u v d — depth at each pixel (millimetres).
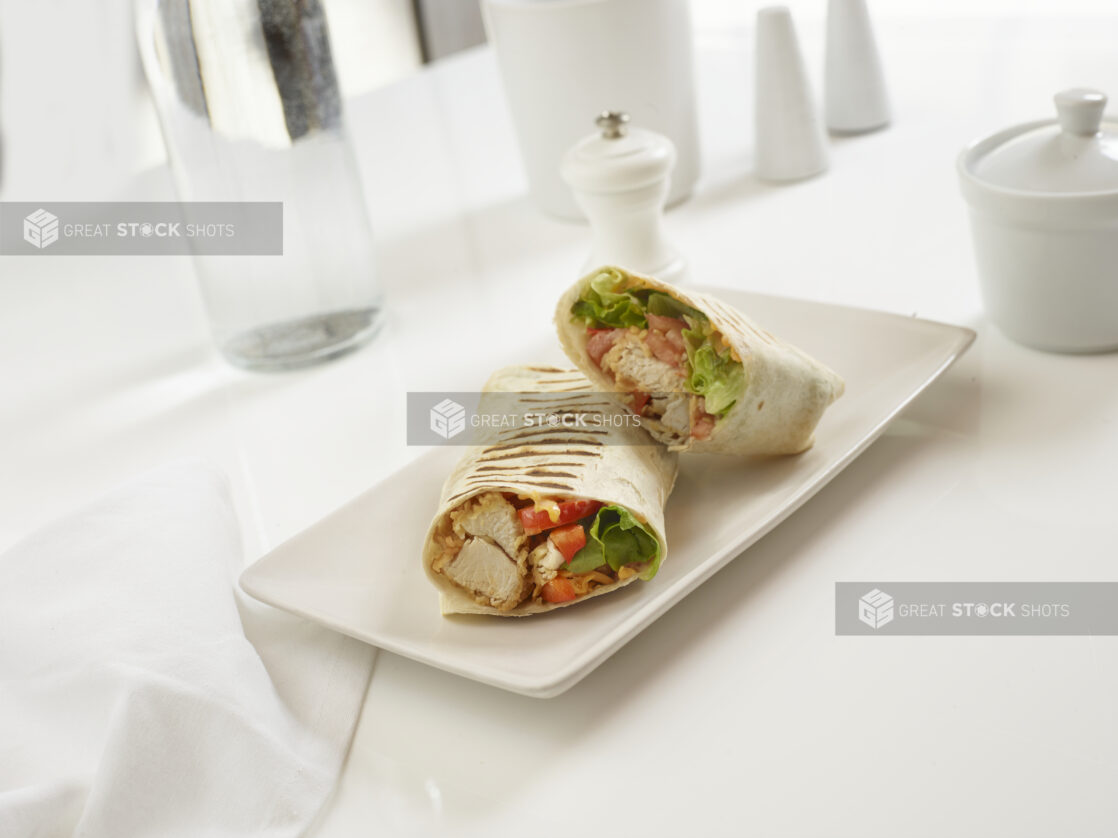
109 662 813
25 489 1275
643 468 987
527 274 1606
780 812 717
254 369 1467
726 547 899
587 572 914
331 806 781
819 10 2508
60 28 2842
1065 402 1094
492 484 905
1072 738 730
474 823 748
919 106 1948
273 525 1123
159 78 1266
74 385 1520
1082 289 1115
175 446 1314
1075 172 1085
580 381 1141
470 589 920
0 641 881
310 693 863
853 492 1024
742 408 1010
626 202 1424
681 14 1646
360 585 963
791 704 800
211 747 778
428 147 2188
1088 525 922
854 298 1395
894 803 709
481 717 840
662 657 866
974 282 1375
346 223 1414
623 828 726
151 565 922
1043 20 2223
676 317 1092
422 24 3637
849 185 1726
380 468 1194
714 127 2078
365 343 1492
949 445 1064
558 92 1630
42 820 736
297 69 1301
